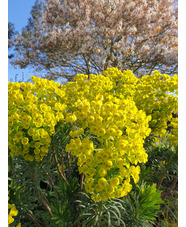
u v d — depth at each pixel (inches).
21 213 62.1
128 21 273.4
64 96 73.9
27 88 58.4
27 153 56.2
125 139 48.0
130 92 91.7
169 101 84.7
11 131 52.4
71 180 71.6
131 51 241.1
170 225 67.2
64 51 264.5
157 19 283.3
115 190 45.8
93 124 48.3
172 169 75.7
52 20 299.0
